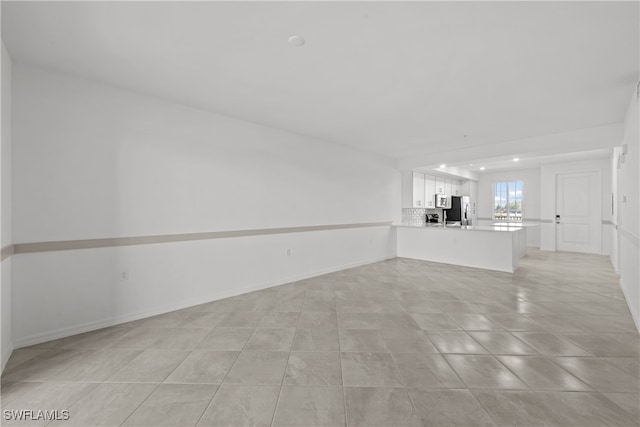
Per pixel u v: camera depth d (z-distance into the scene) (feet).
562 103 10.98
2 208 6.89
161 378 6.39
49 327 8.31
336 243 17.74
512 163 25.46
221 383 6.20
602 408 5.30
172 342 8.14
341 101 10.80
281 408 5.41
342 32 6.66
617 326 9.00
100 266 9.22
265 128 13.92
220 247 12.23
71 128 8.71
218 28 6.53
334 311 10.59
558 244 25.26
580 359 7.04
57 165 8.48
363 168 19.71
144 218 10.14
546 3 5.66
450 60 7.89
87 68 8.37
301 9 5.87
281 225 14.64
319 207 16.67
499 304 11.21
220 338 8.38
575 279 15.14
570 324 9.19
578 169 24.04
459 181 31.14
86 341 8.23
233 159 12.67
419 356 7.26
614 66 8.18
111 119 9.45
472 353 7.39
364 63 8.07
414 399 5.62
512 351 7.47
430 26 6.42
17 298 7.83
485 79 9.00
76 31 6.63
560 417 5.08
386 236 21.71
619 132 13.28
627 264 11.68
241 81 9.19
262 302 11.71
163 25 6.43
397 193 22.77
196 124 11.50
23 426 4.98
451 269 17.98
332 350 7.61
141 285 10.06
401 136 15.83
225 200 12.41
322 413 5.27
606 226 22.90
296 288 13.82
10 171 7.61
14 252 7.76
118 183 9.59
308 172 16.03
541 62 7.98
